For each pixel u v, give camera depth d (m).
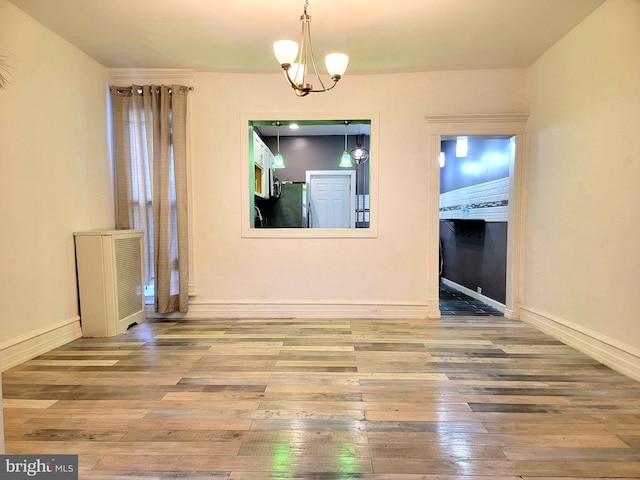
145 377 2.26
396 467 1.43
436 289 3.69
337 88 3.63
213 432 1.66
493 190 4.22
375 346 2.84
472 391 2.07
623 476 1.38
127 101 3.55
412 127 3.62
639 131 2.19
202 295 3.78
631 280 2.25
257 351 2.73
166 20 2.63
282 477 1.37
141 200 3.59
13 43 2.45
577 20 2.65
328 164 6.27
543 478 1.37
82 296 3.06
